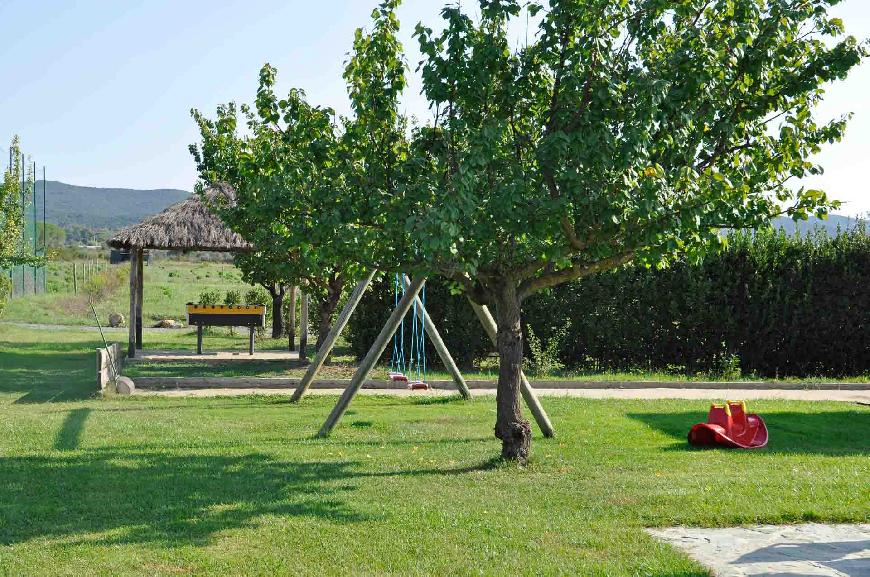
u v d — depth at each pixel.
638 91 8.38
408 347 22.20
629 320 21.78
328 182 9.11
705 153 9.32
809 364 21.75
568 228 8.61
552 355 21.23
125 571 5.77
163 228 23.47
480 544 6.45
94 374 19.75
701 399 16.23
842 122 9.42
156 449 10.55
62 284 60.88
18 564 5.89
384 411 14.30
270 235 15.20
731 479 8.77
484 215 8.35
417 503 7.79
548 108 9.31
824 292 21.55
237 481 8.70
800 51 9.28
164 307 51.59
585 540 6.54
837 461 10.08
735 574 5.77
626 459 10.16
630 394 17.16
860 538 6.67
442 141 9.13
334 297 21.42
